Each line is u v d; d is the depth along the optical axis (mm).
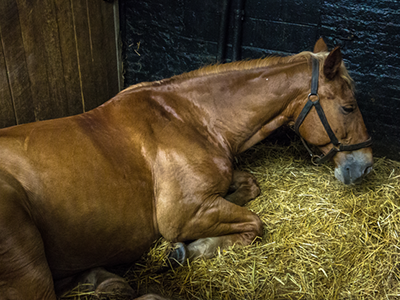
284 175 2939
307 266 2152
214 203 2094
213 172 2092
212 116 2215
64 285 1898
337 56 2000
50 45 2770
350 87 2166
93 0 3094
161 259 2141
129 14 3521
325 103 2160
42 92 2805
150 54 3623
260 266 2135
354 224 2406
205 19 3293
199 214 2061
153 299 1692
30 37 2592
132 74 3773
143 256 2180
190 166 2023
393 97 3014
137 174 1914
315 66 2156
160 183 1989
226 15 3156
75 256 1805
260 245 2250
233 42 3256
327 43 3049
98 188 1760
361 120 2252
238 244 2219
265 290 2016
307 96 2188
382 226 2387
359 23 2895
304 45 3121
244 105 2227
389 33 2844
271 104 2232
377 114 3121
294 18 3055
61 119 1889
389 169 3049
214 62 3414
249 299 1961
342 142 2256
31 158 1646
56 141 1740
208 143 2170
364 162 2312
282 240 2295
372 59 2971
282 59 2256
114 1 3363
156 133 2025
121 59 3652
